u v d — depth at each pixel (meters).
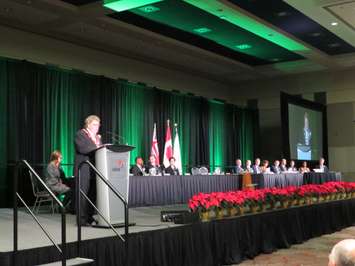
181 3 10.52
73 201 7.79
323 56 15.21
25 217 6.94
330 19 11.62
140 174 10.50
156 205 9.88
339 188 9.55
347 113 17.39
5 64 10.64
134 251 4.67
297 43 13.65
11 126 10.64
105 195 5.21
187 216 5.41
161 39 12.79
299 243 7.48
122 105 13.85
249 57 15.80
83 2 10.32
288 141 15.48
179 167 13.39
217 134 17.45
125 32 12.03
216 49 14.66
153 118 14.91
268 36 12.91
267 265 5.84
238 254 5.96
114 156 5.31
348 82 17.38
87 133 5.57
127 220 4.14
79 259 3.96
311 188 8.53
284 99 15.55
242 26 11.98
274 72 17.59
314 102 17.14
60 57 12.55
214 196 5.97
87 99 12.75
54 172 8.17
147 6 10.67
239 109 18.52
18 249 3.85
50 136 11.69
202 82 17.78
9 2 9.80
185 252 5.23
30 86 11.21
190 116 16.44
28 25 11.32
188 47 13.71
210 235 5.62
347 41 13.66
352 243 1.49
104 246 4.42
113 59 14.10
